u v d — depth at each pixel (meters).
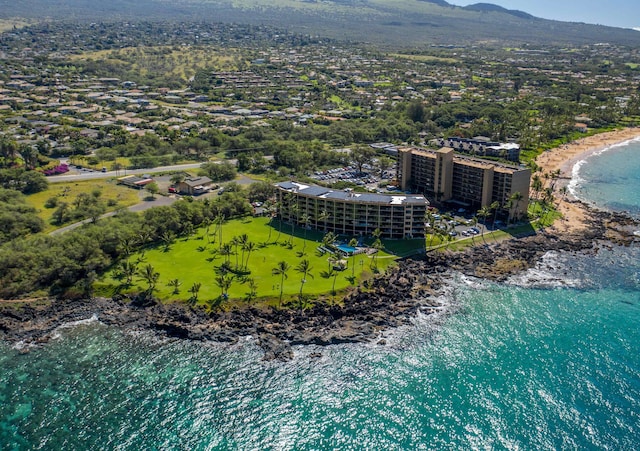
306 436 157.25
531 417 163.75
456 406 167.88
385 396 171.88
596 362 187.88
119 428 159.25
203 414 164.50
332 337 199.25
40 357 189.75
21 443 153.75
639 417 163.25
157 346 195.50
